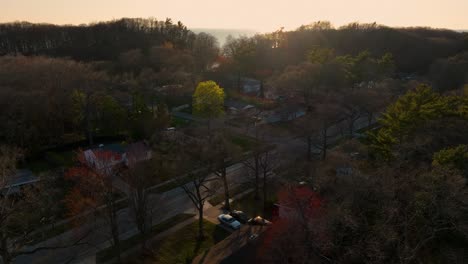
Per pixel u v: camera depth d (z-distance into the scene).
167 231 37.78
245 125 70.00
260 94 97.31
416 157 38.34
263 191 45.00
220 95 66.81
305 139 58.69
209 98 65.75
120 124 62.53
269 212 41.19
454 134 39.91
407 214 26.34
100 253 34.16
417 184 28.66
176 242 35.69
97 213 35.69
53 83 61.03
